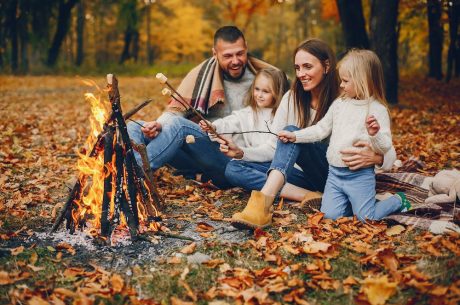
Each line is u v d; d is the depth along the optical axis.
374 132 3.41
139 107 3.44
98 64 33.81
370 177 3.68
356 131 3.67
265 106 4.32
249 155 4.07
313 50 3.90
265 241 3.28
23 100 13.09
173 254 3.18
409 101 12.62
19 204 4.08
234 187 4.63
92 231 3.47
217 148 4.38
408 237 3.33
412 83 18.23
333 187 3.78
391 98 11.14
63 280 2.86
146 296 2.74
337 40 24.02
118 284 2.78
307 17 41.97
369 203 3.63
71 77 25.69
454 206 3.60
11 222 3.67
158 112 11.49
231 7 20.64
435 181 3.90
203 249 3.25
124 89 18.12
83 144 6.82
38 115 9.97
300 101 4.06
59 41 29.80
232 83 4.75
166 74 29.61
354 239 3.31
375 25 10.99
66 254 3.18
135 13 30.14
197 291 2.76
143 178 3.57
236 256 3.15
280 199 4.24
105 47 49.00
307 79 3.93
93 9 39.06
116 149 3.31
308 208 3.92
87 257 3.14
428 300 2.58
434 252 3.00
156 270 2.99
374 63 3.65
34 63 31.03
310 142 3.79
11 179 4.89
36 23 27.73
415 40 27.30
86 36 48.84
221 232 3.55
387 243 3.25
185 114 4.66
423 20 22.06
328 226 3.51
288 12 47.50
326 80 3.96
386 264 2.90
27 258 3.09
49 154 6.01
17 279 2.83
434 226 3.36
